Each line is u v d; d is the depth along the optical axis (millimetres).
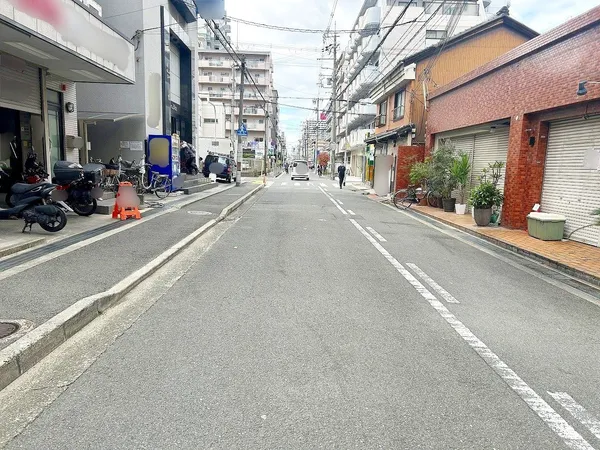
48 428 2617
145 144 17781
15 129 11727
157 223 9953
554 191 10156
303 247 8406
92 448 2449
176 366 3438
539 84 9906
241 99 26375
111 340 3906
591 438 2689
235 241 8820
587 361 3787
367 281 6133
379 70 34781
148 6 18609
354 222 12375
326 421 2768
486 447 2562
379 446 2537
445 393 3158
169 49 21422
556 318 4898
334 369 3469
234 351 3738
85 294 4719
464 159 13938
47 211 7551
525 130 10625
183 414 2797
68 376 3246
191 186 19078
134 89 18547
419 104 20469
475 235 10648
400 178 18547
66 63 10336
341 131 55688
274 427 2689
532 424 2814
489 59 20688
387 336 4176
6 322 3830
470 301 5383
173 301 5004
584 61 8438
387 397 3078
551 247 8695
